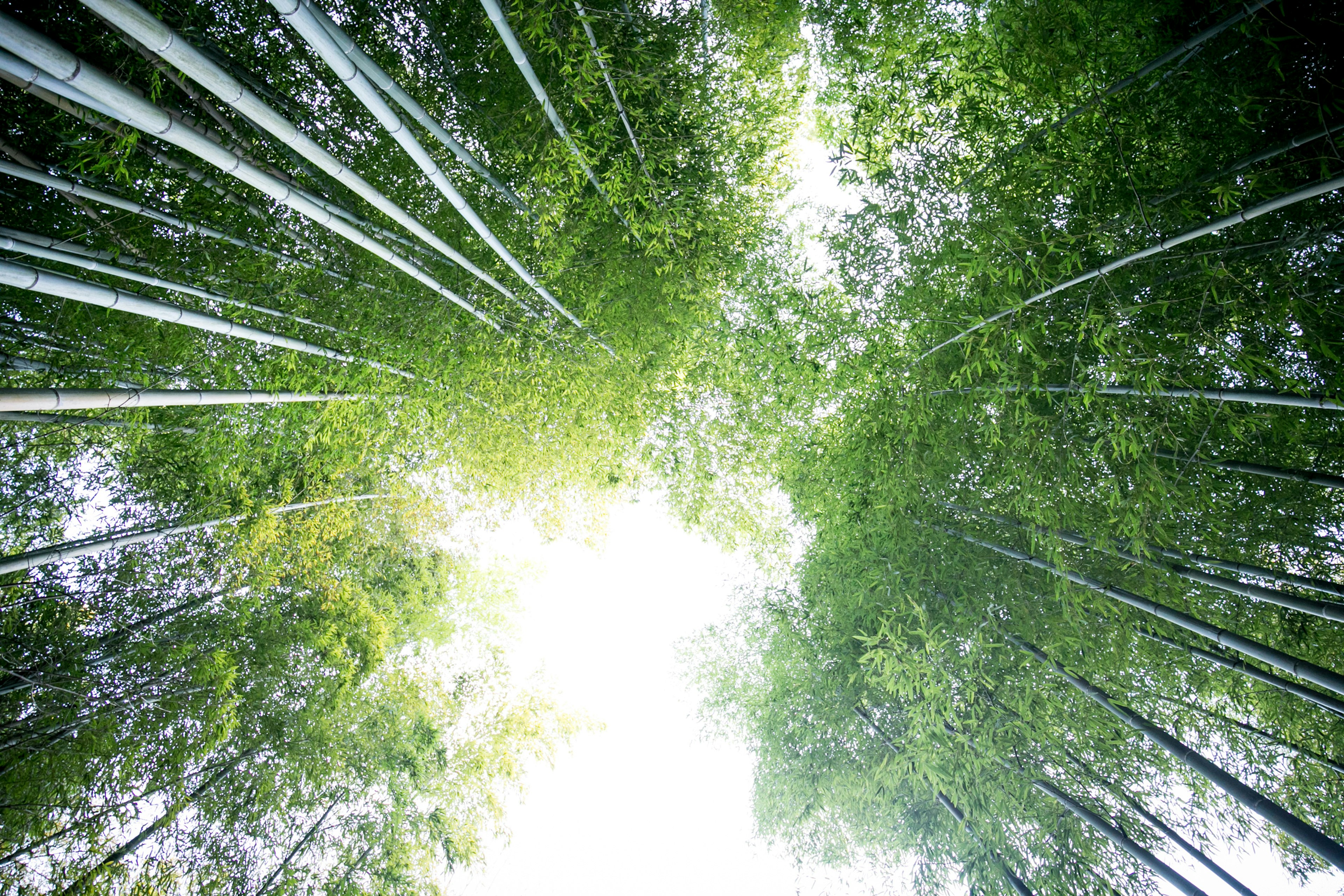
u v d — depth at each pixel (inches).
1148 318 147.0
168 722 191.3
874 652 192.5
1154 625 161.5
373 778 253.9
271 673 229.3
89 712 173.8
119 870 174.9
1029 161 148.8
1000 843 195.5
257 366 184.5
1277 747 185.3
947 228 162.7
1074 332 160.6
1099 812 189.6
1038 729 181.8
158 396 134.5
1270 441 157.6
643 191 179.9
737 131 220.5
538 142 166.7
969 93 177.2
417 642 301.7
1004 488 187.3
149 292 156.3
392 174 173.3
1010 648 193.2
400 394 210.4
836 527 231.3
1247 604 176.2
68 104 105.9
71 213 144.4
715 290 223.6
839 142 218.8
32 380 175.0
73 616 187.8
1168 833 175.6
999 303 156.9
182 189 148.9
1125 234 141.9
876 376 199.6
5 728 163.0
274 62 148.6
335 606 255.6
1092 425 163.0
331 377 186.5
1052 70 138.4
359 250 185.2
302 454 247.3
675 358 249.4
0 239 120.0
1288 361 145.1
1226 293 133.3
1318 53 116.2
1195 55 130.6
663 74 175.2
